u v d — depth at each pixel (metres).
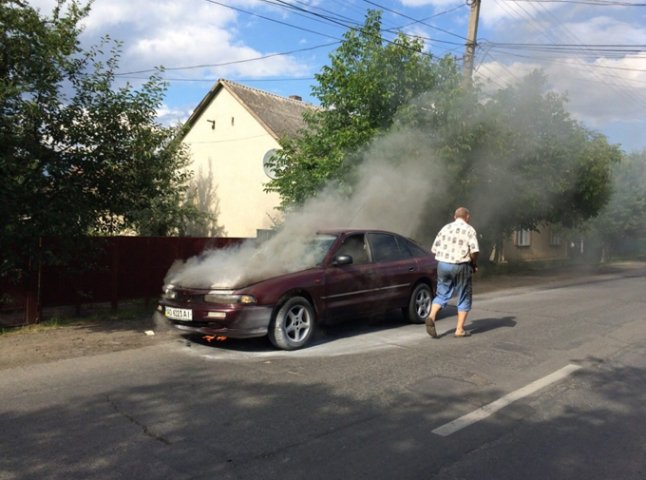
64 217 7.25
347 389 5.14
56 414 4.42
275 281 6.51
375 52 12.99
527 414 4.57
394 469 3.53
